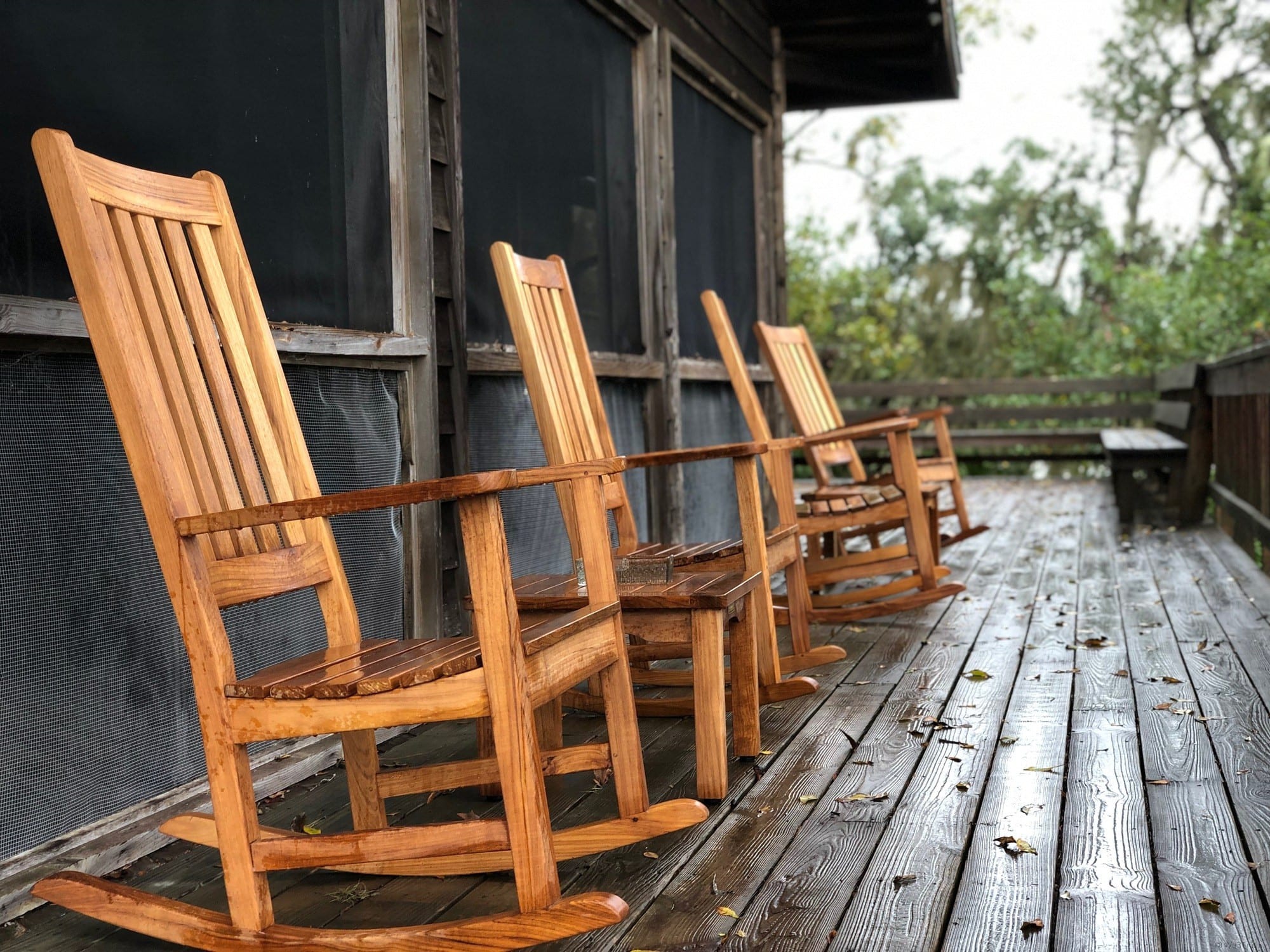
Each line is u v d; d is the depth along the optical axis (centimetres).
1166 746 247
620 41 443
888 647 354
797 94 763
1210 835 197
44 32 198
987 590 453
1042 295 1686
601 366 396
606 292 425
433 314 291
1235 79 1733
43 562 191
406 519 289
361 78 279
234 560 173
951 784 226
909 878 182
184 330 183
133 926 171
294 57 257
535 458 361
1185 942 159
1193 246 1688
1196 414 646
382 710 160
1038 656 336
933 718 272
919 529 402
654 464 269
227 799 164
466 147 331
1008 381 1034
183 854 206
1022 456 1042
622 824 195
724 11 552
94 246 164
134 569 208
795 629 331
